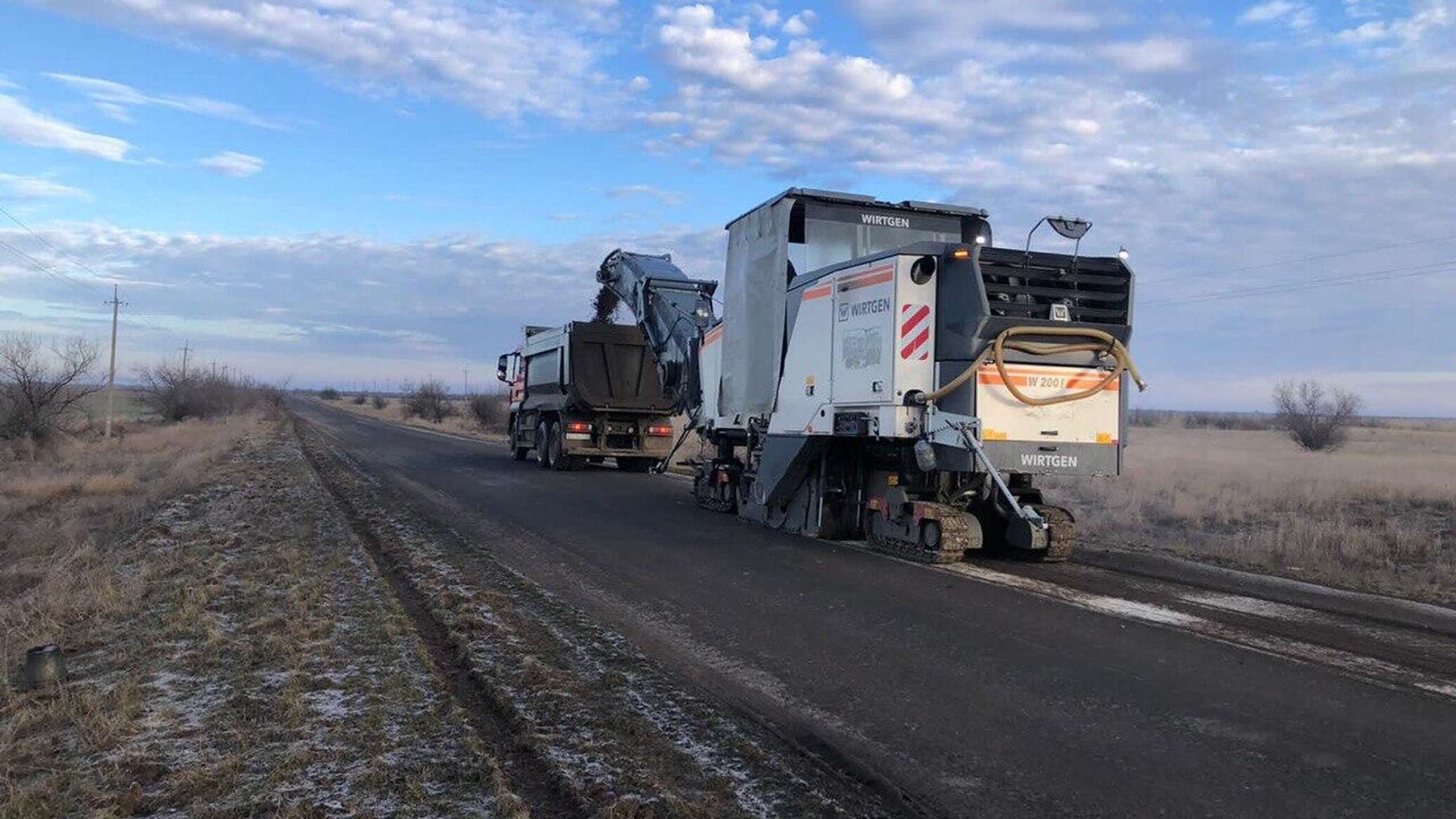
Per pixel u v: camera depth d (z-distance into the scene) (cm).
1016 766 498
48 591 918
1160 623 816
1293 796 458
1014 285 1069
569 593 933
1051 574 1059
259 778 461
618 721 550
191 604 813
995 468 1045
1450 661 704
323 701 575
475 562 1079
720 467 1596
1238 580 1037
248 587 902
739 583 986
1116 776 484
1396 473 2448
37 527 1611
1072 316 1077
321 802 432
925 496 1160
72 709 557
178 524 1420
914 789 468
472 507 1620
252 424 5116
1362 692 622
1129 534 1422
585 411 2458
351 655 672
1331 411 4019
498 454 3172
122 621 801
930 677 658
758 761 500
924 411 1098
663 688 621
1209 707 593
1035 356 1067
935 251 1080
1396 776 482
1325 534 1316
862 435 1157
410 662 655
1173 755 512
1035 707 593
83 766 480
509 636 746
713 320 1880
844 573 1046
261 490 1820
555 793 452
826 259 1323
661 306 2088
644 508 1653
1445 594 976
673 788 458
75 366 3597
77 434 4103
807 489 1330
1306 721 566
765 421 1413
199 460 2489
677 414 2472
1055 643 746
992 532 1194
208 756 487
